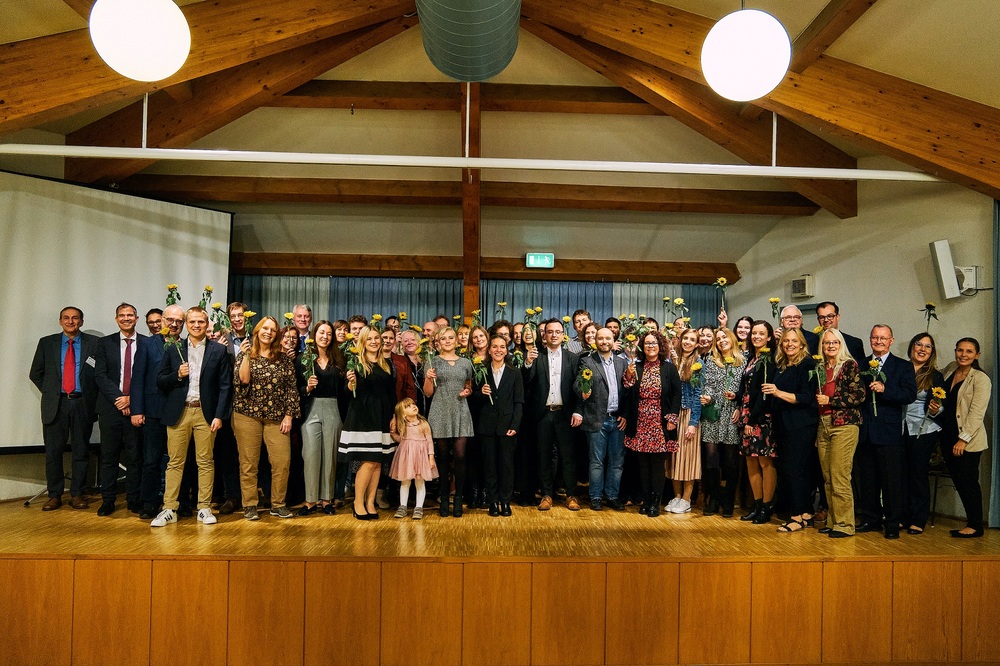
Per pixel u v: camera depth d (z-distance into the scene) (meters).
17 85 4.57
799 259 7.77
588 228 8.38
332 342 5.05
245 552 3.96
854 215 6.89
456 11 3.90
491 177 7.46
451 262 8.70
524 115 6.74
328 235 8.41
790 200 7.49
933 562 4.12
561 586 3.95
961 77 4.78
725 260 8.91
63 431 5.38
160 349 4.93
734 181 7.48
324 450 5.04
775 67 3.49
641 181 7.50
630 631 3.96
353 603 3.89
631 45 5.16
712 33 3.55
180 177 7.21
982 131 4.90
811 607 4.04
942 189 5.92
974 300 5.59
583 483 6.43
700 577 4.00
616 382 5.36
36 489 5.97
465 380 5.11
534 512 5.25
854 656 4.05
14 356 5.67
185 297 6.84
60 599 3.88
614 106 6.43
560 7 5.20
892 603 4.09
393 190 7.35
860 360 5.29
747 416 4.96
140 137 5.98
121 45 3.29
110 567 3.89
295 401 4.89
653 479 5.17
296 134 6.87
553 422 5.35
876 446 4.75
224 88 5.70
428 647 3.90
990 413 5.33
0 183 5.63
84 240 6.12
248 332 5.49
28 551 3.94
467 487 5.48
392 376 5.04
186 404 4.75
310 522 4.80
